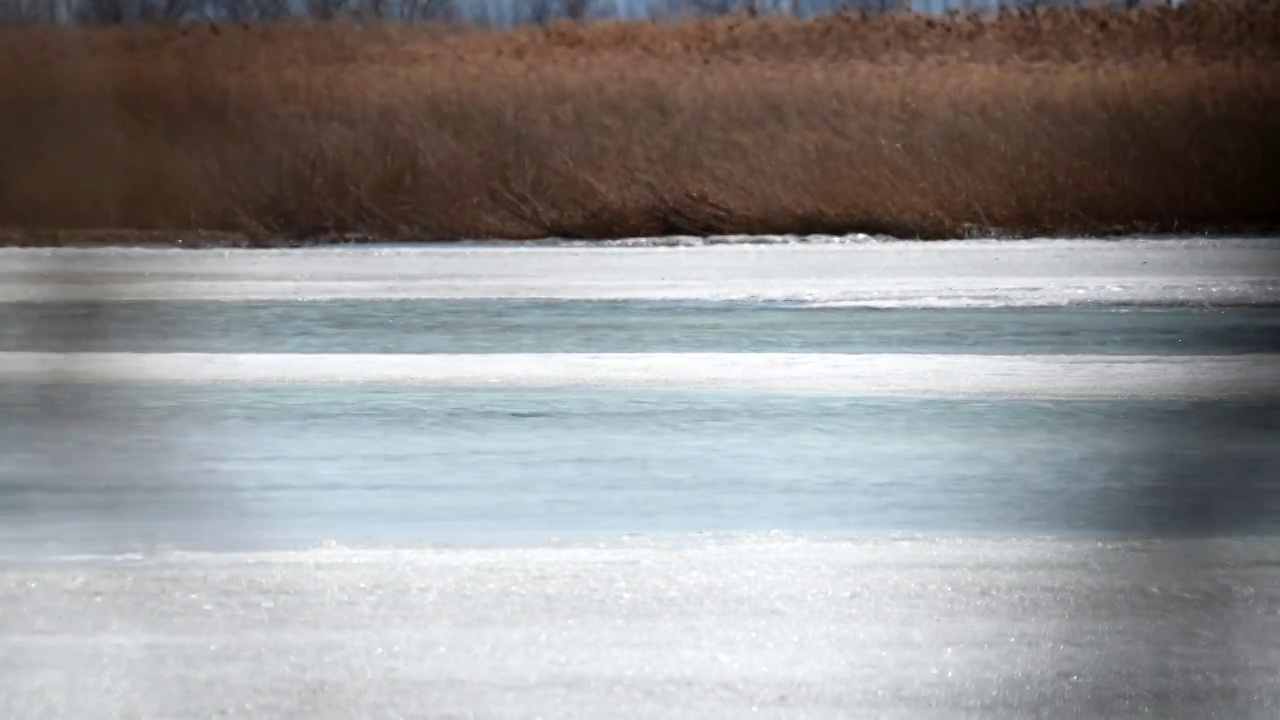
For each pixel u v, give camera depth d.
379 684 18.00
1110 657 18.86
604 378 37.34
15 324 46.19
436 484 27.91
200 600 21.05
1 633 19.81
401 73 86.38
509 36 102.62
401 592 21.23
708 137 78.56
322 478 28.44
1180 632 19.72
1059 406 33.97
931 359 39.31
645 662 18.62
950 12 107.25
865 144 77.56
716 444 30.73
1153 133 76.56
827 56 97.25
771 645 19.17
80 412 34.34
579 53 96.62
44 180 77.44
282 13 100.81
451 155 77.75
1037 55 96.88
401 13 103.81
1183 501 26.44
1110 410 33.66
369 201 76.56
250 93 81.88
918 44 100.88
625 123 79.25
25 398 35.84
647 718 17.08
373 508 26.33
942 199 75.56
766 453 30.00
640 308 47.97
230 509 26.28
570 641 19.30
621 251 65.06
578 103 80.31
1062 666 18.56
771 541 23.78
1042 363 38.62
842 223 75.06
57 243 72.12
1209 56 92.38
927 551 23.22
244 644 19.33
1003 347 40.84
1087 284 52.62
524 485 27.75
